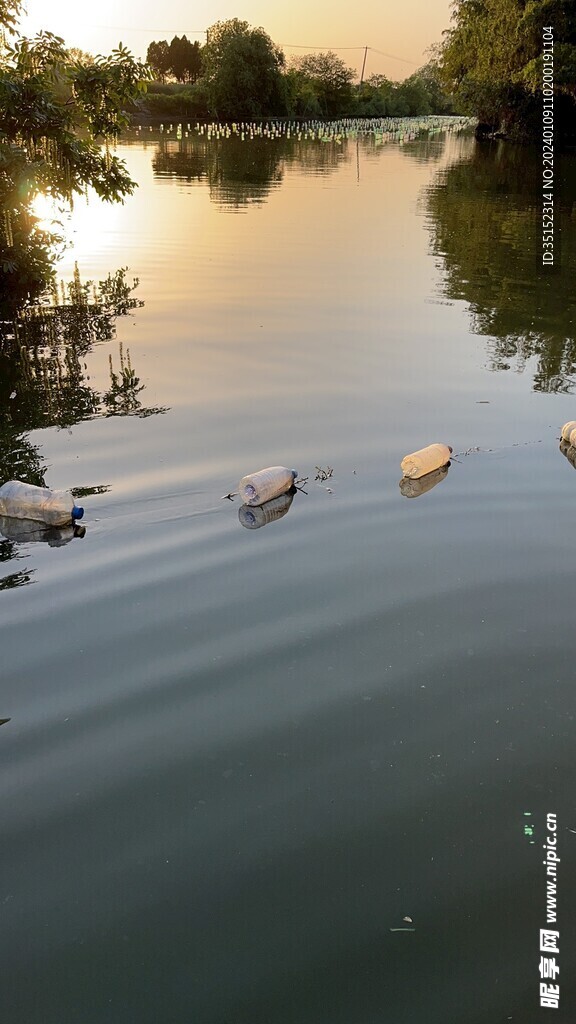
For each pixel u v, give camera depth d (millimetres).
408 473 6406
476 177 31453
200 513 5820
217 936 2770
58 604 4703
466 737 3668
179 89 79375
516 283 13867
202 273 14258
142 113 68625
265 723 3736
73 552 5309
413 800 3330
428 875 2992
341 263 15148
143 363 9445
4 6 12500
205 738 3648
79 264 15109
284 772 3465
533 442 7172
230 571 5047
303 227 19297
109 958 2705
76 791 3363
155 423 7570
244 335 10523
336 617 4543
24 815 3246
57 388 8633
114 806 3289
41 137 13117
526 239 18203
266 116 75562
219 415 7777
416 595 4762
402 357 9695
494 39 42938
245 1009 2525
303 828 3197
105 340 10406
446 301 12500
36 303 12352
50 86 13211
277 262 15156
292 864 3041
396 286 13398
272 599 4727
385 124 80125
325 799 3330
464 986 2584
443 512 5828
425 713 3811
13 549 5367
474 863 3041
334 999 2539
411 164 37469
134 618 4551
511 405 8148
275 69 74312
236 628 4445
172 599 4738
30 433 7371
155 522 5695
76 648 4285
